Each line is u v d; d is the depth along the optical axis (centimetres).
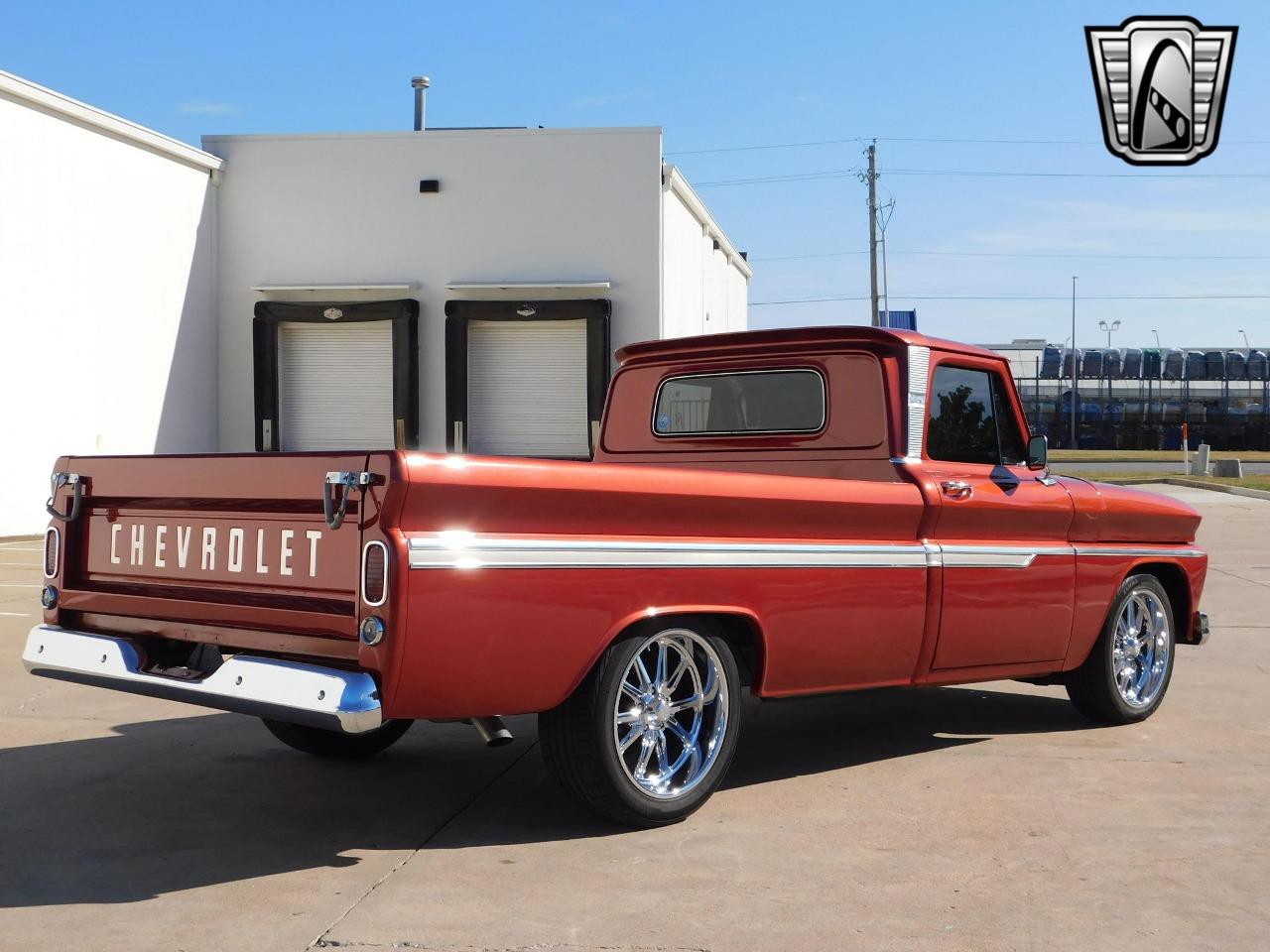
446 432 2208
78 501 467
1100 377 5359
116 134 1959
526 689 397
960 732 611
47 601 475
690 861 405
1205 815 461
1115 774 523
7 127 1725
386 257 2223
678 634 441
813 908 362
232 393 2259
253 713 387
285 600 396
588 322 2167
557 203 2189
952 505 532
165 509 439
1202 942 338
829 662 491
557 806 470
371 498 370
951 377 562
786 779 514
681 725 458
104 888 378
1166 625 648
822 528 487
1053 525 584
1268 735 603
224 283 2258
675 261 2336
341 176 2228
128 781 502
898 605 511
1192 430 5331
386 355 2236
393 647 364
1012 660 568
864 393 545
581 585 407
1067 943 337
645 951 329
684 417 606
